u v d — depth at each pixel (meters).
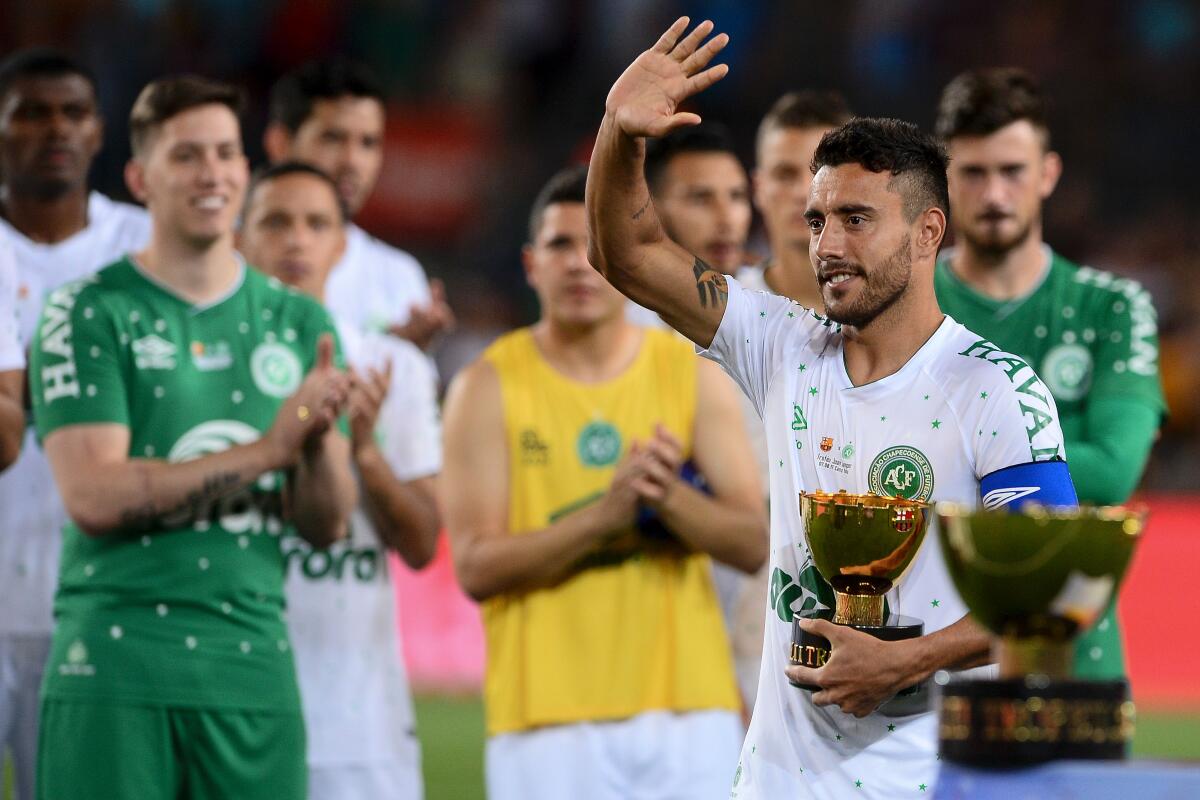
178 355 16.66
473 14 58.72
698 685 17.14
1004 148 17.20
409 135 56.53
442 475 17.80
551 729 16.88
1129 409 17.06
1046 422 11.77
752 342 12.75
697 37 12.11
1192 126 57.59
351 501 17.11
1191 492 48.31
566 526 16.77
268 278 17.72
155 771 15.88
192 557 16.17
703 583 17.59
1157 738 32.16
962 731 9.19
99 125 20.52
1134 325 17.48
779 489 12.52
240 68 56.19
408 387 19.70
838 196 11.81
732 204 20.39
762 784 12.35
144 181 17.30
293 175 20.80
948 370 11.96
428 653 35.78
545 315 18.23
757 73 57.81
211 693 16.03
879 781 11.95
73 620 16.16
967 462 11.87
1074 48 58.81
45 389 16.36
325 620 18.66
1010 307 17.64
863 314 11.89
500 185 56.22
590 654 16.98
